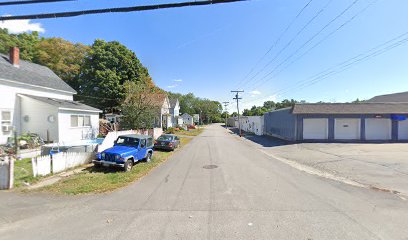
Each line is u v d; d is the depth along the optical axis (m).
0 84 17.08
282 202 7.09
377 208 6.65
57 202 6.93
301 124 26.41
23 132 18.09
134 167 12.22
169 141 19.70
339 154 17.33
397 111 25.25
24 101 18.84
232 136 38.53
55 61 40.69
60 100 22.28
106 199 7.27
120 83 40.59
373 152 17.98
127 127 26.89
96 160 11.46
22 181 8.91
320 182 9.62
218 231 5.15
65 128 19.58
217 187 8.73
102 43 41.34
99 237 4.84
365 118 25.88
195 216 5.98
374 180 10.01
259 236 4.93
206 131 53.31
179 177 10.34
